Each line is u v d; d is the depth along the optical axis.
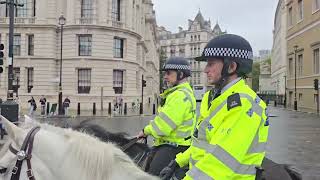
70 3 48.12
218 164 2.43
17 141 2.56
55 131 2.71
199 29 148.50
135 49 53.44
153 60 96.94
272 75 127.69
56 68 49.00
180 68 4.71
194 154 2.89
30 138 2.55
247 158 2.50
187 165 3.46
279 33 97.31
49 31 48.09
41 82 47.84
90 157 2.51
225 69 2.74
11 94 19.33
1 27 48.38
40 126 2.74
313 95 45.66
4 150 2.58
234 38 2.75
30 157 2.51
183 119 4.52
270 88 130.62
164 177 3.44
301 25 51.06
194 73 137.12
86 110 44.47
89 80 48.00
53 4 48.28
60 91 36.91
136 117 34.44
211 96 2.89
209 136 2.69
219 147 2.46
